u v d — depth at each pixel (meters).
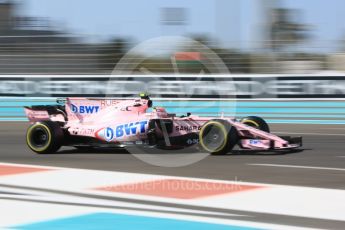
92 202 21.91
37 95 68.31
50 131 36.41
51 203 21.70
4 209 20.67
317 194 23.14
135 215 19.67
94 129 36.16
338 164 31.80
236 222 18.62
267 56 65.56
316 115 60.59
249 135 35.44
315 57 63.84
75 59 71.81
